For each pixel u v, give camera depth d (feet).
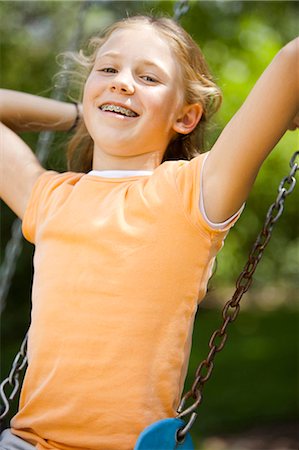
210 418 25.66
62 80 10.02
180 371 7.00
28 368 7.29
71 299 7.07
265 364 35.65
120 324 6.86
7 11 33.04
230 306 7.16
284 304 66.44
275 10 33.45
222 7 32.48
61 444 6.96
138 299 6.88
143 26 7.82
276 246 66.33
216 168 6.83
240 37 34.19
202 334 46.37
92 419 6.82
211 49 33.47
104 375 6.82
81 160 9.05
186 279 6.95
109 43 7.82
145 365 6.81
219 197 6.82
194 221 6.92
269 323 52.47
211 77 8.38
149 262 6.93
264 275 72.95
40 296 7.27
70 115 9.34
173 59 7.75
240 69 35.58
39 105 9.18
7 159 8.23
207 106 8.30
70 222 7.34
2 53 34.04
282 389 29.68
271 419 25.55
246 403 27.55
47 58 33.81
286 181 7.38
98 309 6.94
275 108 6.54
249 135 6.61
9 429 7.34
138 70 7.58
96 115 7.63
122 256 7.00
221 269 58.75
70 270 7.16
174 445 6.63
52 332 7.07
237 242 53.98
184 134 8.03
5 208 32.86
